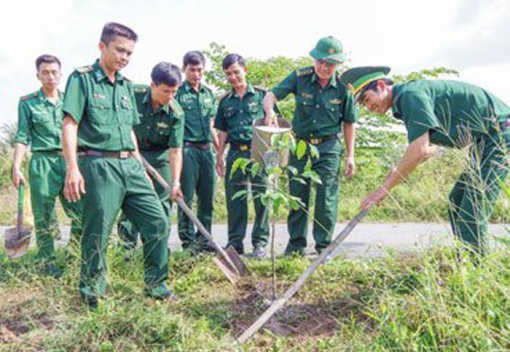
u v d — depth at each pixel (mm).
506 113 3812
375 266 4191
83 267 3631
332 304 3787
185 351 3029
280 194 3611
